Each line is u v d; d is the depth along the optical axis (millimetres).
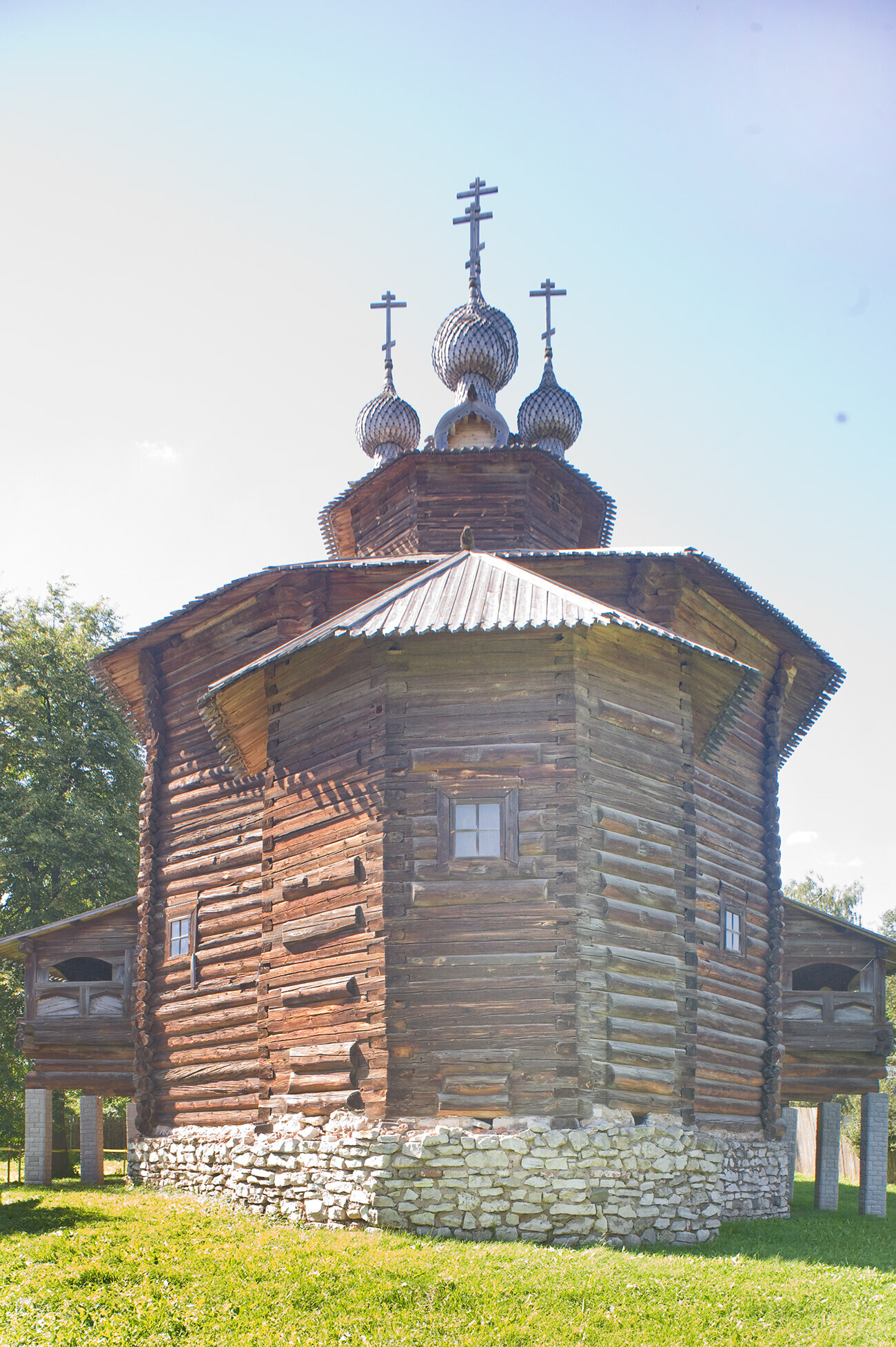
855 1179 29188
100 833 31016
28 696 32656
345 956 13672
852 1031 18266
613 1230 12156
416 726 13812
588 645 14047
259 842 17328
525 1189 12125
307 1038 13938
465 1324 9023
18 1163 28359
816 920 18984
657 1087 13211
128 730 33594
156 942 18766
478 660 13914
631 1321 9219
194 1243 11500
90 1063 19281
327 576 17484
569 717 13578
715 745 16250
